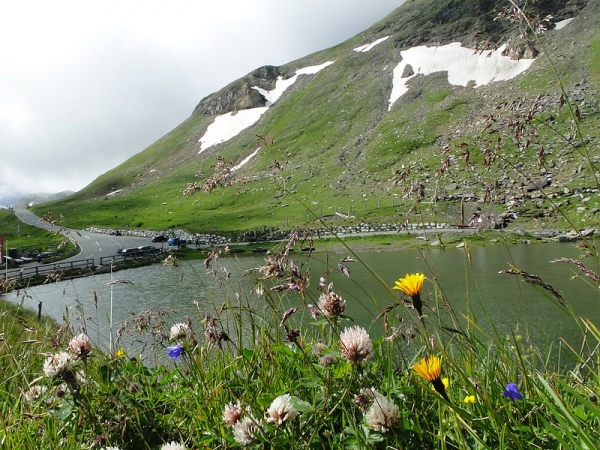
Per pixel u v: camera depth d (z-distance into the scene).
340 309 2.37
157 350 4.22
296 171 122.81
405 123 129.88
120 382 3.37
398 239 55.88
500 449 2.04
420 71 161.62
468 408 2.49
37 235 82.25
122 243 83.69
